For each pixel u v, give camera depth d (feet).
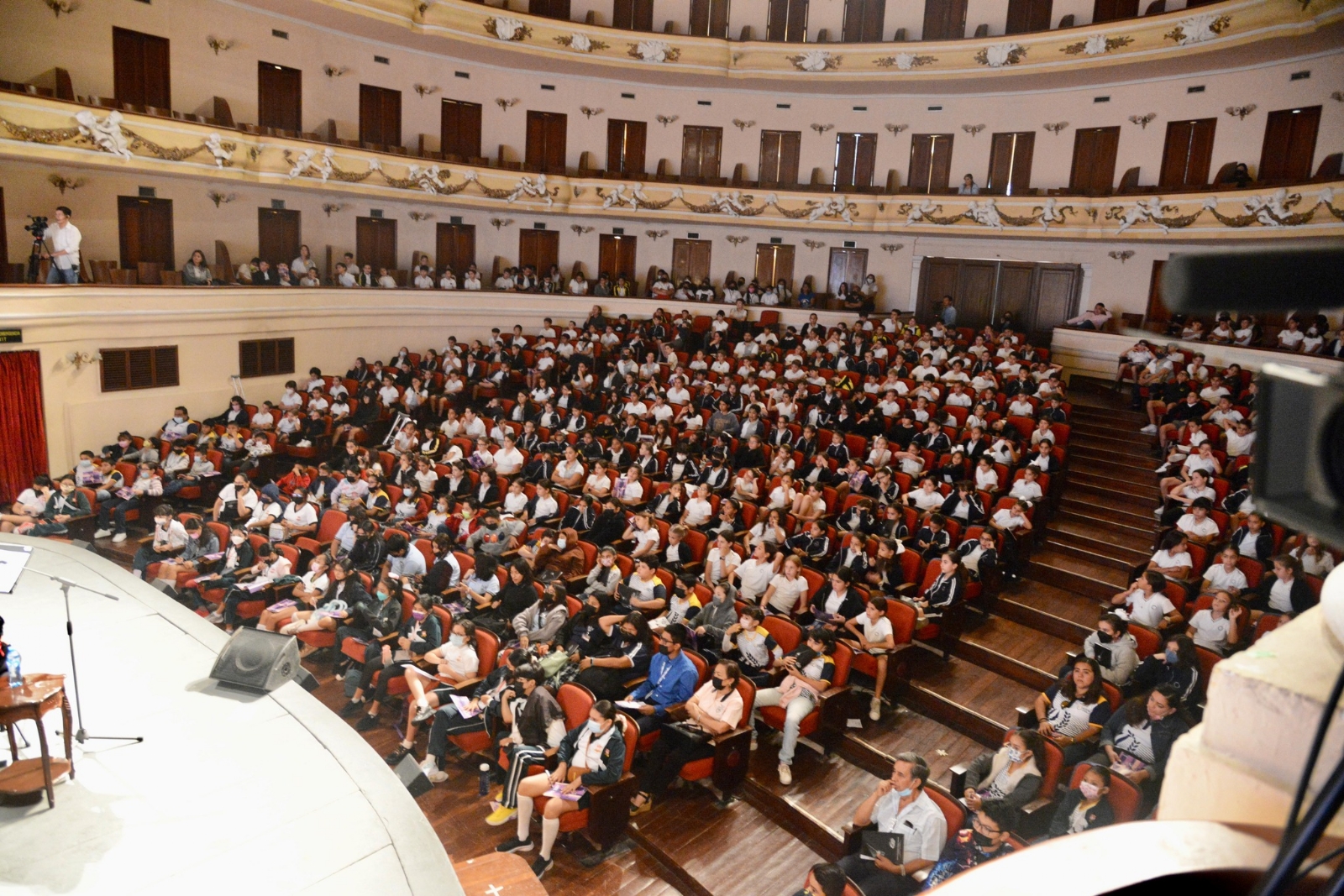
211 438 53.06
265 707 20.80
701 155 78.59
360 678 31.01
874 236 77.00
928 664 31.89
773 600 32.19
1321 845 2.51
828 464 44.06
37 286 47.29
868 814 21.58
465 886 20.07
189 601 37.78
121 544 44.98
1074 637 33.27
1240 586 30.09
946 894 3.51
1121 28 58.39
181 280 57.72
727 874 23.17
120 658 22.81
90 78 55.26
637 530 38.04
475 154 75.77
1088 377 61.72
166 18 58.03
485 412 59.11
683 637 27.22
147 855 15.80
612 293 78.18
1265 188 53.31
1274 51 54.39
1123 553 38.32
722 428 51.03
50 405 49.34
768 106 77.15
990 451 43.45
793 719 25.98
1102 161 65.98
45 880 15.11
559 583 31.50
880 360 59.31
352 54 68.54
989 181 71.46
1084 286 67.77
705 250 81.00
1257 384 2.46
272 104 64.54
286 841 16.34
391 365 66.69
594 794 23.45
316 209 69.10
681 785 26.91
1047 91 68.13
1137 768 21.50
